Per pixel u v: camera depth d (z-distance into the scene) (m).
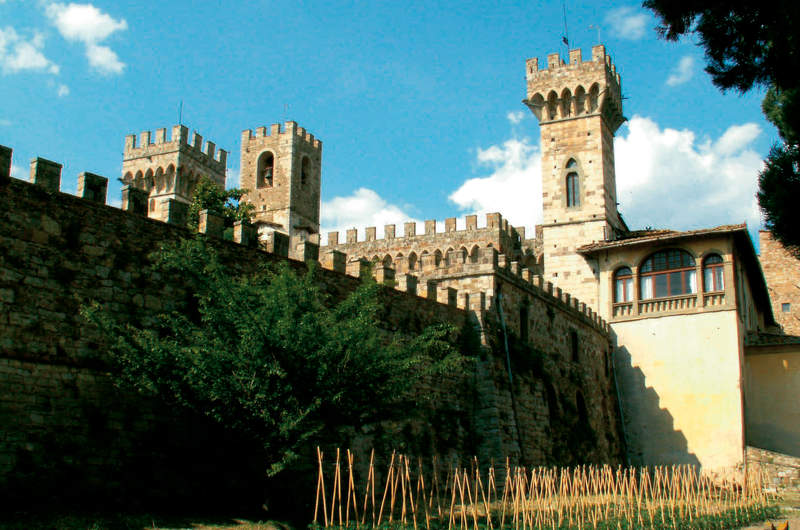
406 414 30.00
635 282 62.50
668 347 59.97
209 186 65.12
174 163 112.12
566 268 66.69
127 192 28.97
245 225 32.78
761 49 24.20
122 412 26.77
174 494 27.38
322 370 26.08
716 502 41.34
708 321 58.78
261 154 122.56
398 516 30.48
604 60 70.75
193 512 26.61
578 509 33.88
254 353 25.94
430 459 38.88
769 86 25.70
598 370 59.25
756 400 58.50
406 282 41.72
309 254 35.81
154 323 28.31
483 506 35.06
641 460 59.06
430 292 42.94
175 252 27.88
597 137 69.88
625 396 61.00
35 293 25.30
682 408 58.31
